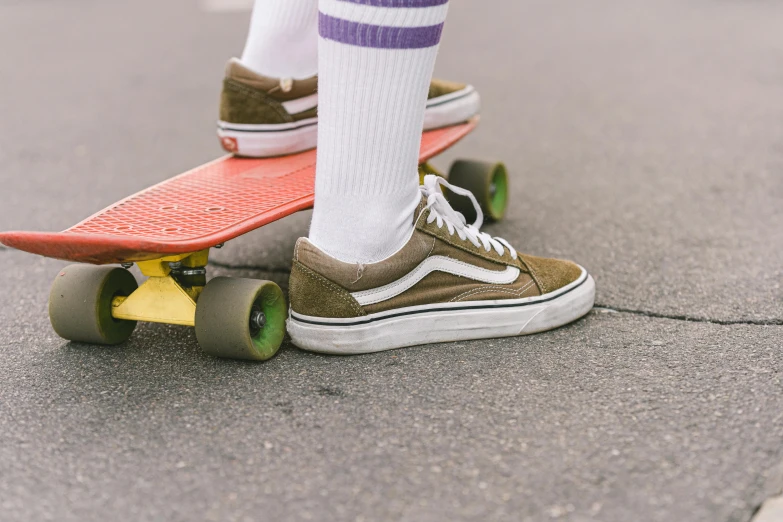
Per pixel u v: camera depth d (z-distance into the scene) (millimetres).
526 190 3832
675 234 3180
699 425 1830
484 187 3275
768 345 2219
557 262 2449
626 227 3285
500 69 6246
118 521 1590
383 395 2002
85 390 2088
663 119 4949
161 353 2281
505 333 2311
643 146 4457
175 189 2510
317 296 2145
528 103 5395
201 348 2191
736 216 3357
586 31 7523
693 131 4688
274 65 2820
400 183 2098
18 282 2881
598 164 4184
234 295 2105
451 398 1978
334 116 2021
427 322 2246
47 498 1666
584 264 2908
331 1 1922
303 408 1954
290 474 1705
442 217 2254
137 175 4121
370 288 2154
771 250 2961
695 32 7367
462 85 3277
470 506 1587
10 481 1725
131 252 1979
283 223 3504
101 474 1735
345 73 1971
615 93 5555
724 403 1918
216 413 1948
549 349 2236
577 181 3934
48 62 6551
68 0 9156
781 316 2410
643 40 7102
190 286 2279
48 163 4320
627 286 2688
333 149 2049
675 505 1572
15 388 2111
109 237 1938
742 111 5043
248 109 2822
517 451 1753
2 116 5203
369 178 2062
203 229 2145
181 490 1670
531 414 1896
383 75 1959
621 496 1601
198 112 5301
